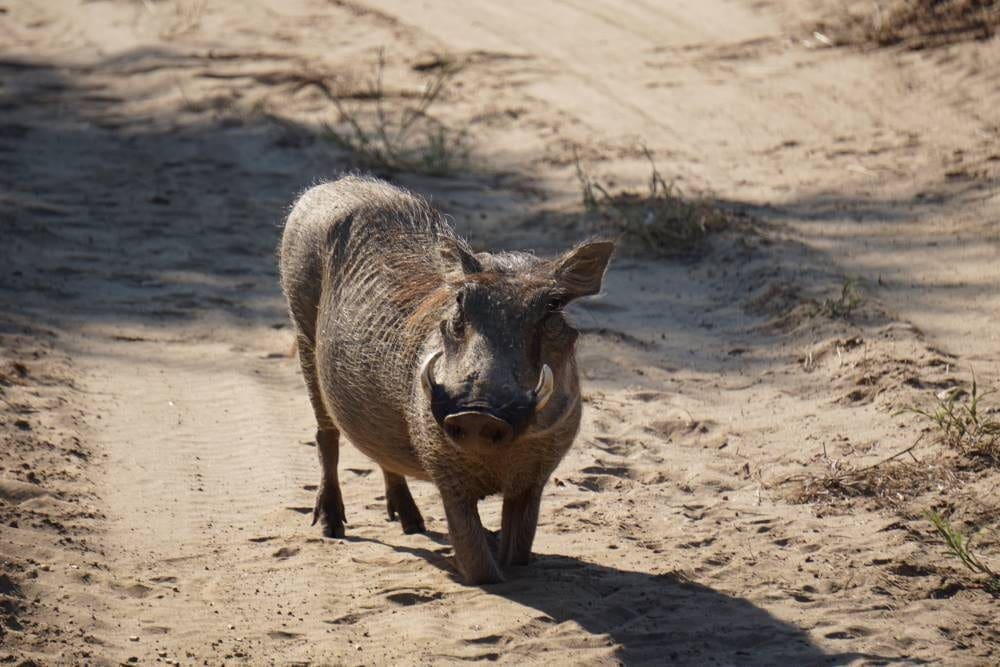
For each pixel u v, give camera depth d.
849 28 57.03
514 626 17.80
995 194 39.12
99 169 46.50
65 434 25.31
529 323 17.17
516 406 16.38
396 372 19.38
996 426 24.33
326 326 21.47
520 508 19.64
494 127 50.22
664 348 31.34
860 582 19.30
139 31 64.19
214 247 39.41
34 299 34.19
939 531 20.55
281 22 64.88
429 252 21.05
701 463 24.83
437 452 18.59
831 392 27.88
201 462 24.92
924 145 44.16
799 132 47.00
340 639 17.56
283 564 20.38
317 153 48.09
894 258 35.50
